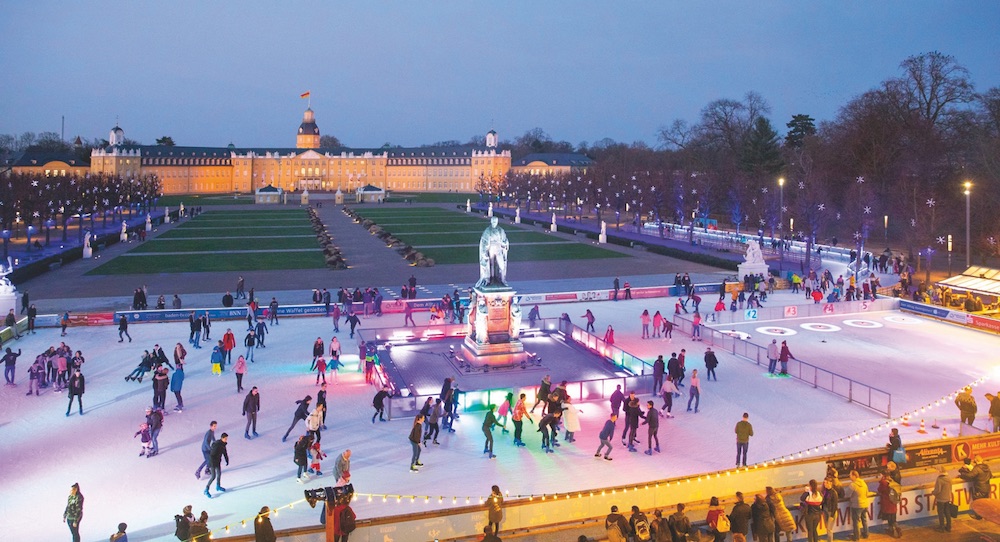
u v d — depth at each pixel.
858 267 85.38
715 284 74.12
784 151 190.50
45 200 110.81
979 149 107.56
